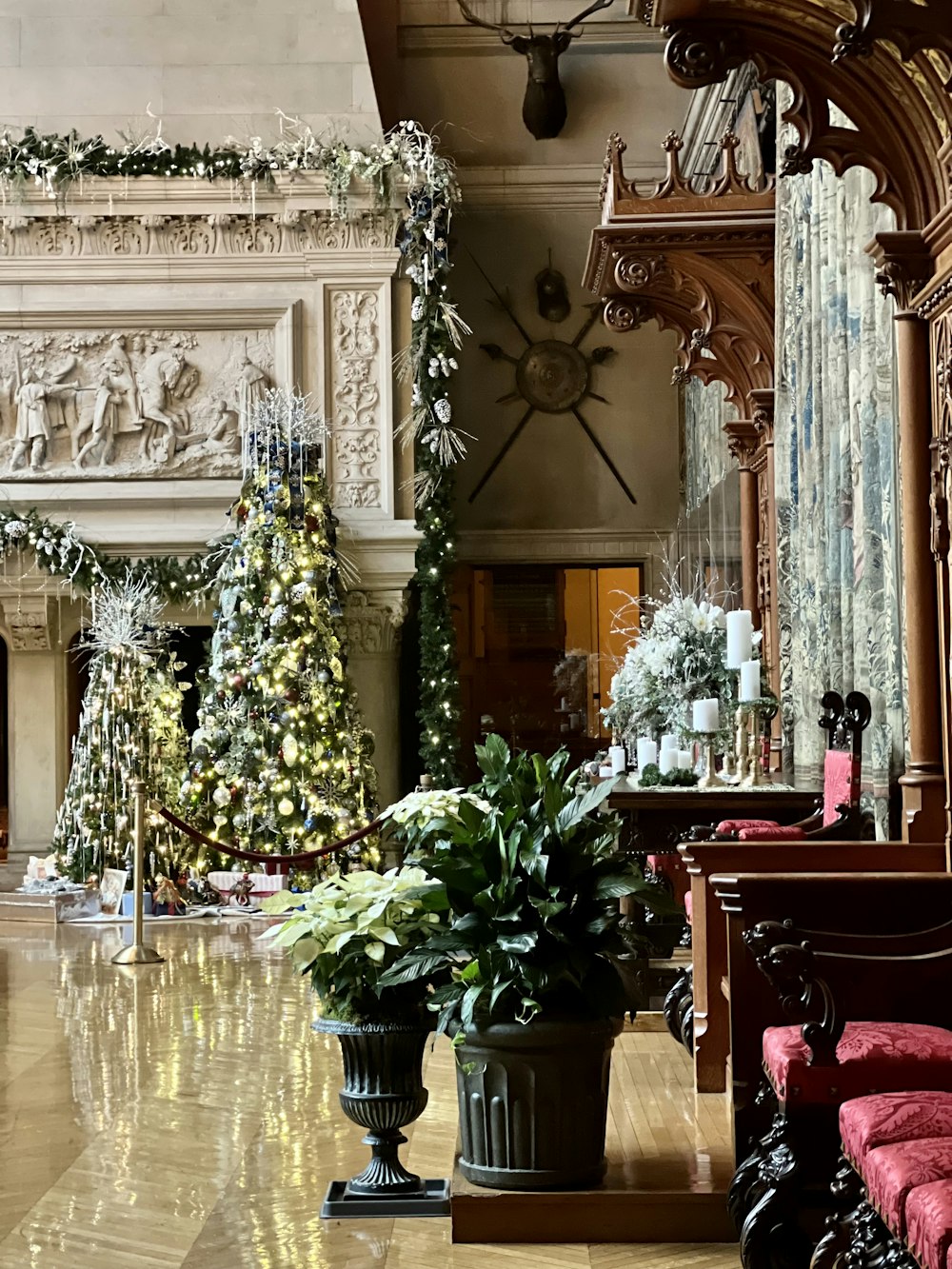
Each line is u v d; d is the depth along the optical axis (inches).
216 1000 339.0
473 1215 173.9
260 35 593.3
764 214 359.6
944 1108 127.7
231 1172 203.8
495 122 695.1
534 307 696.4
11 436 596.7
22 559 588.7
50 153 581.0
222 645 528.1
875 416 281.0
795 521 359.9
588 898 176.1
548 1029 172.6
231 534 580.7
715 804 294.8
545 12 690.8
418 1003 186.2
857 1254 123.0
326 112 593.3
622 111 692.1
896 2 172.2
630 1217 173.8
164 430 597.9
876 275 224.1
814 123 208.4
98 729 506.0
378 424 597.6
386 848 578.6
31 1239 175.6
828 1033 145.5
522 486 690.8
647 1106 220.7
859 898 170.6
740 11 194.4
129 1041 294.0
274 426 559.8
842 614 315.3
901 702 268.2
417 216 591.8
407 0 689.6
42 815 598.2
